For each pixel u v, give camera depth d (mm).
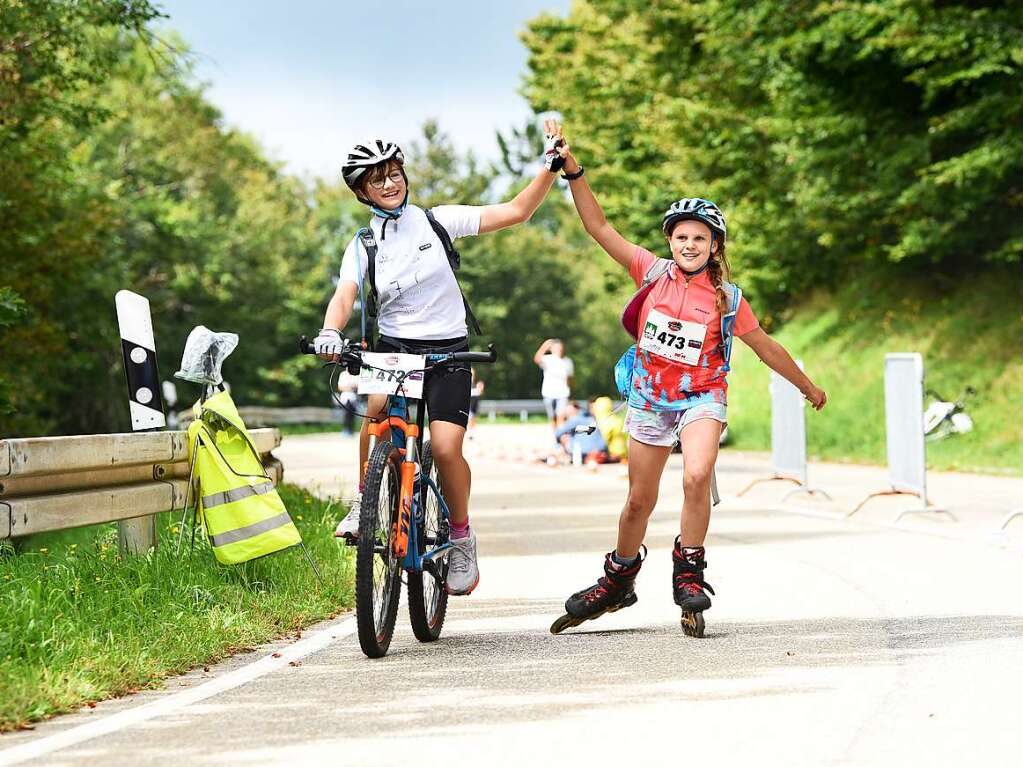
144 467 28656
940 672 20922
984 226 96375
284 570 30484
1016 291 96062
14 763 16031
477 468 84938
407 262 24125
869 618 26391
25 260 73375
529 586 32656
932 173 92312
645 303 24922
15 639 20969
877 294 109875
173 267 185125
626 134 137250
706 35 104375
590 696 19453
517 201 24688
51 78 62719
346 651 23828
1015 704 18641
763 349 24969
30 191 71438
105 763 15938
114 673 20562
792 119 99625
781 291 123312
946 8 84938
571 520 49969
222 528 28094
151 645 22516
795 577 32906
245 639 24500
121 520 28938
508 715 18297
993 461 79250
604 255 150875
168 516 38156
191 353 29016
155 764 15852
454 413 24266
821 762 15727
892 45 84375
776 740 16766
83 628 22438
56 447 24688
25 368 76812
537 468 84750
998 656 22141
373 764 15766
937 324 100062
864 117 95812
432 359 23766
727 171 122750
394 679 21094
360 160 23781
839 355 107750
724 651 23016
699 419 24641
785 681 20359
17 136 66062
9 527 23188
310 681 21000
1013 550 37812
